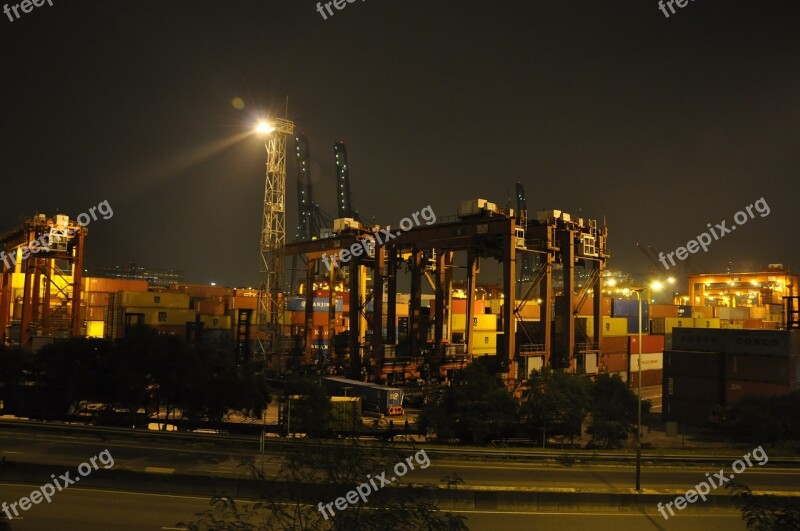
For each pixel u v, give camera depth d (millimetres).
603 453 40375
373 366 71188
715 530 26188
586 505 28953
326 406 46250
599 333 73812
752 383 56250
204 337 85438
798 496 30141
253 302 111188
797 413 48375
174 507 26422
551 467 36500
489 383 46875
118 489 29281
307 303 95688
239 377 49969
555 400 46094
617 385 50500
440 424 44969
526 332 70062
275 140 90750
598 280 74750
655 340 86312
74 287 78562
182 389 48344
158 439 39969
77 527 23734
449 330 88438
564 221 69188
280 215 90625
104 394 48906
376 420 52031
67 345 50906
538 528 25922
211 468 32031
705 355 59281
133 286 102312
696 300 155250
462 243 70312
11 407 50969
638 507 29094
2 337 80500
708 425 57719
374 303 74125
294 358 90188
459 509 28156
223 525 10773
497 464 36688
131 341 49406
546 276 67500
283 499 10922
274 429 48031
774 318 130875
